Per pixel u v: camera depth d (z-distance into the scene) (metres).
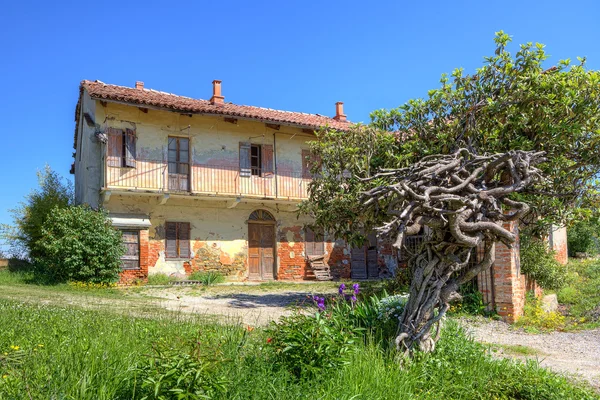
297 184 21.36
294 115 22.77
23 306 8.89
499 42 9.20
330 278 21.34
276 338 5.02
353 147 10.56
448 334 6.51
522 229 12.16
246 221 20.75
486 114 8.98
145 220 18.47
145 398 3.71
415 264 6.00
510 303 10.54
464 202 5.31
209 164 19.72
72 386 3.93
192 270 19.48
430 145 9.70
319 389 4.46
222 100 21.61
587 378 6.56
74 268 16.53
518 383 5.44
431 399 4.90
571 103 8.64
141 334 6.12
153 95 19.69
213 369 3.85
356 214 10.05
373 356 5.18
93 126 18.64
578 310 12.05
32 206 20.17
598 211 9.65
